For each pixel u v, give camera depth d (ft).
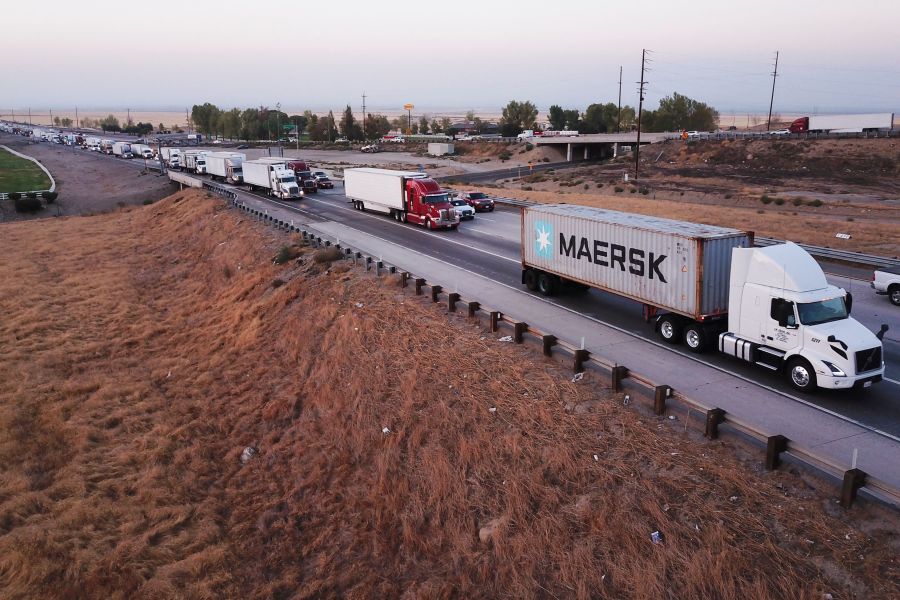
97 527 49.65
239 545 47.75
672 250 62.39
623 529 37.52
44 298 120.98
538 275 85.40
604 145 404.77
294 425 64.08
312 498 52.13
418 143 512.22
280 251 115.55
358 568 43.16
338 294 89.10
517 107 589.32
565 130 543.80
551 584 36.70
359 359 68.54
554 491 42.22
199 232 160.04
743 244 61.00
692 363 59.26
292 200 190.70
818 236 118.93
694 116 486.38
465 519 43.32
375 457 53.26
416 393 58.39
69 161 463.01
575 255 77.05
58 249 165.78
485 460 47.44
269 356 81.71
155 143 565.53
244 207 163.32
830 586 31.48
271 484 55.42
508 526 41.16
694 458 42.24
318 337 78.84
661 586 33.81
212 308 107.14
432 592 38.86
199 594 42.24
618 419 48.08
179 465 59.93
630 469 42.22
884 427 45.91
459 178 297.33
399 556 43.29
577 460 44.14
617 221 70.95
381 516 46.98
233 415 68.85
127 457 60.54
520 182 270.87
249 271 115.44
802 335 51.44
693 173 268.00
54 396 76.02
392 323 75.05
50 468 59.88
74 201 276.21
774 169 265.95
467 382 57.67
